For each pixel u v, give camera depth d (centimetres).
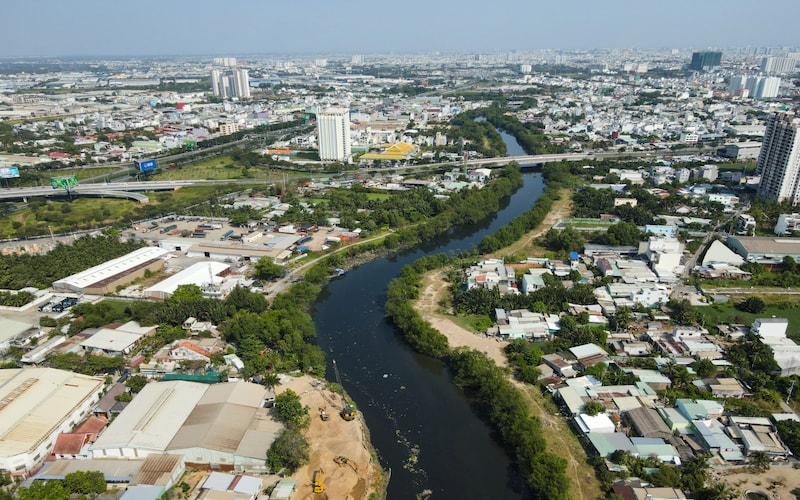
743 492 14075
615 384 18600
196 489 14575
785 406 17562
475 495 14925
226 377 19312
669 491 13825
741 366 19850
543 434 16562
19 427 16012
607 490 14225
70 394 17775
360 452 16250
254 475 15150
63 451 15550
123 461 15288
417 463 16188
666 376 19075
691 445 15662
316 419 17738
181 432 15950
